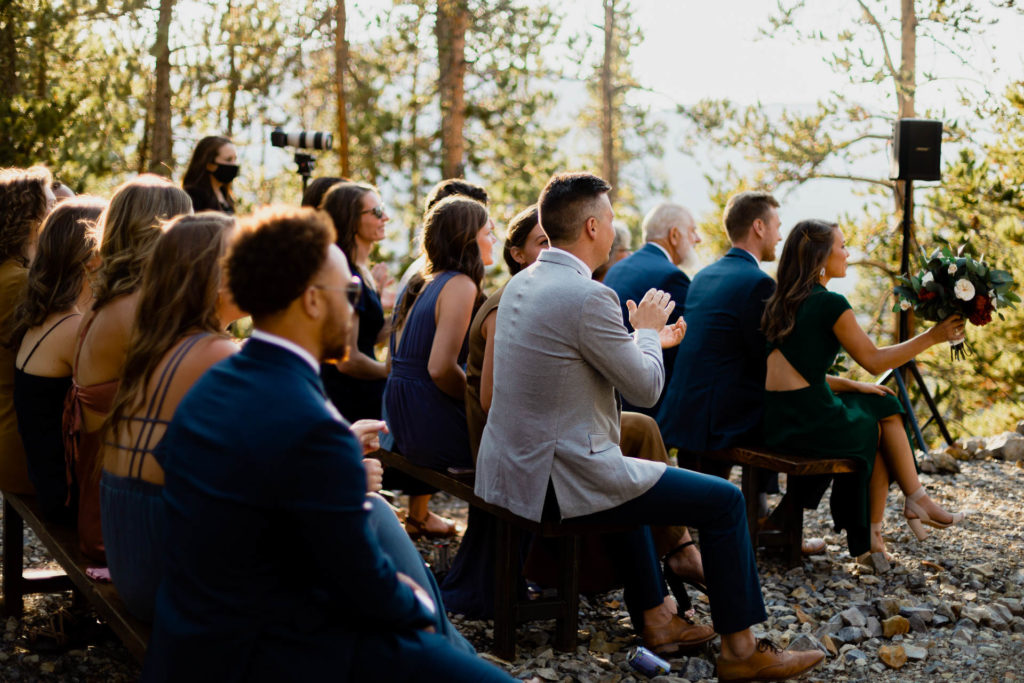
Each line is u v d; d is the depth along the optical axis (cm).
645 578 310
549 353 266
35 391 267
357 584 166
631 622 331
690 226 468
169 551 168
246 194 1441
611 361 264
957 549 412
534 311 270
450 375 334
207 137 542
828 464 374
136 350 201
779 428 388
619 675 300
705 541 277
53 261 269
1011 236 815
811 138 1346
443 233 344
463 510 502
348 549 163
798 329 382
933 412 545
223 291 203
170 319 201
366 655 174
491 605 339
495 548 318
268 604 165
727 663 279
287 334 170
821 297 380
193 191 536
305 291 167
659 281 443
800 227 388
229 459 160
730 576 275
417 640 179
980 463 527
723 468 437
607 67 2039
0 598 319
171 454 170
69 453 251
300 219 168
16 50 863
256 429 161
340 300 171
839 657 318
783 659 278
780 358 387
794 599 371
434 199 384
